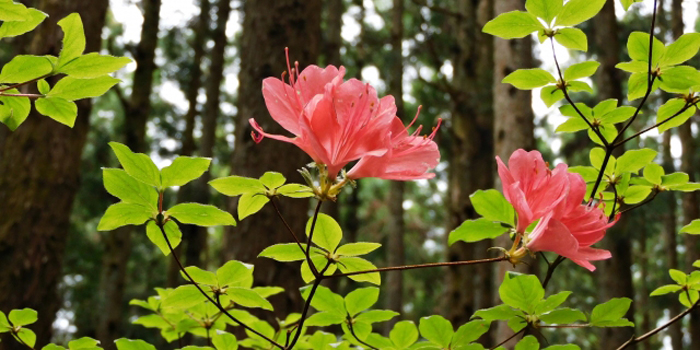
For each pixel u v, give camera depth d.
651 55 1.76
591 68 1.88
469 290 8.46
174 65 13.85
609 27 7.01
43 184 5.03
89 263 13.49
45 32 5.09
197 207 1.58
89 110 5.51
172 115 14.34
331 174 1.45
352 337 2.01
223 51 12.53
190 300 1.78
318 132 1.42
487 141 9.66
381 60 13.80
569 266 12.39
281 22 4.33
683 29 9.38
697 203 9.60
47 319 4.88
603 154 2.12
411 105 13.93
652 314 15.02
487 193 1.81
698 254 10.09
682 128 9.85
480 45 10.41
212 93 12.15
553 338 12.30
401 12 10.50
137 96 9.53
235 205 3.96
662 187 2.15
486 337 6.83
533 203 1.65
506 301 1.74
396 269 1.59
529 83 1.96
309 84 1.51
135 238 13.88
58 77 4.35
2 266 4.72
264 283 3.72
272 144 4.01
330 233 1.59
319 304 1.89
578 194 1.63
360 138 1.43
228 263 1.69
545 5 1.75
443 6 12.33
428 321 1.80
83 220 13.41
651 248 15.94
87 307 13.41
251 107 4.15
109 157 12.70
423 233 16.56
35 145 5.07
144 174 1.53
